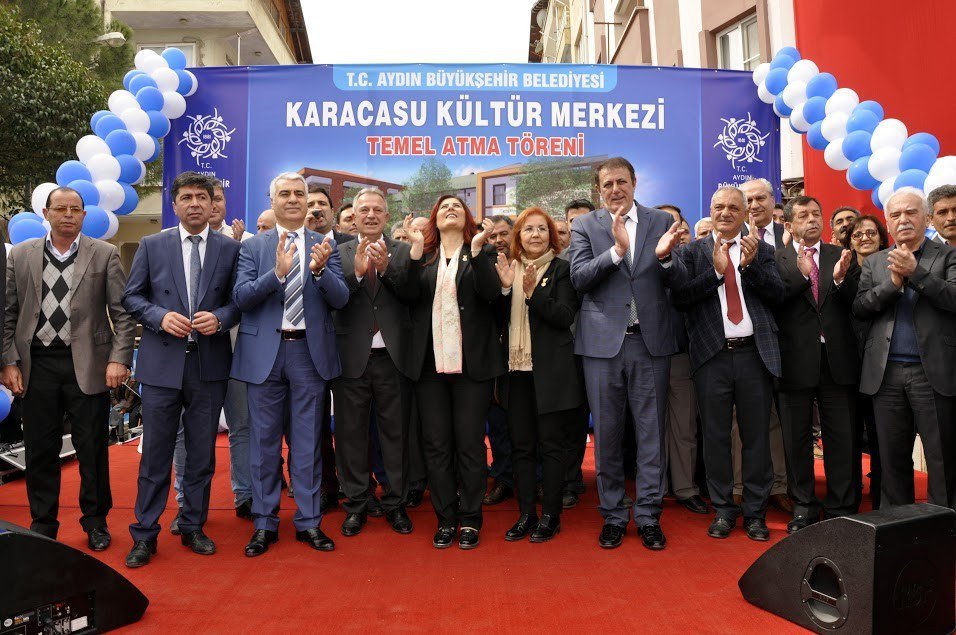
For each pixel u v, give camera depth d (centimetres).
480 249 344
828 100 504
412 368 356
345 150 589
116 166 495
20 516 403
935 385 321
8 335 340
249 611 260
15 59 959
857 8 548
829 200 588
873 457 406
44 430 343
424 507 427
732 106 597
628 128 596
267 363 337
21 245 351
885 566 221
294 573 303
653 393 346
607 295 349
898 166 443
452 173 593
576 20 1845
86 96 1017
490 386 362
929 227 379
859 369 361
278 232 356
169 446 331
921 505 245
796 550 246
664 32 1041
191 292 338
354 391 370
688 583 288
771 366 344
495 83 594
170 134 577
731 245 362
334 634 240
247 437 405
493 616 255
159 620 252
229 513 415
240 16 1510
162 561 321
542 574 300
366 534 366
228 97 582
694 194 596
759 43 798
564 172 594
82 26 1189
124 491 459
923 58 501
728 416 360
